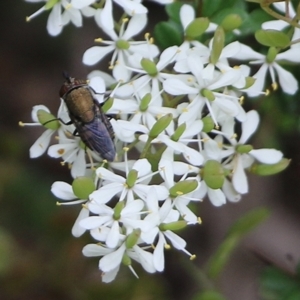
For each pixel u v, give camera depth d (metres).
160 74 0.13
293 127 0.16
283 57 0.14
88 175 0.13
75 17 0.14
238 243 0.16
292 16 0.14
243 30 0.14
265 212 0.14
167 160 0.13
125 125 0.13
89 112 0.13
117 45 0.14
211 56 0.13
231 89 0.13
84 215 0.13
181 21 0.14
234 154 0.14
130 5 0.13
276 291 0.15
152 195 0.13
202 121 0.13
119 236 0.13
